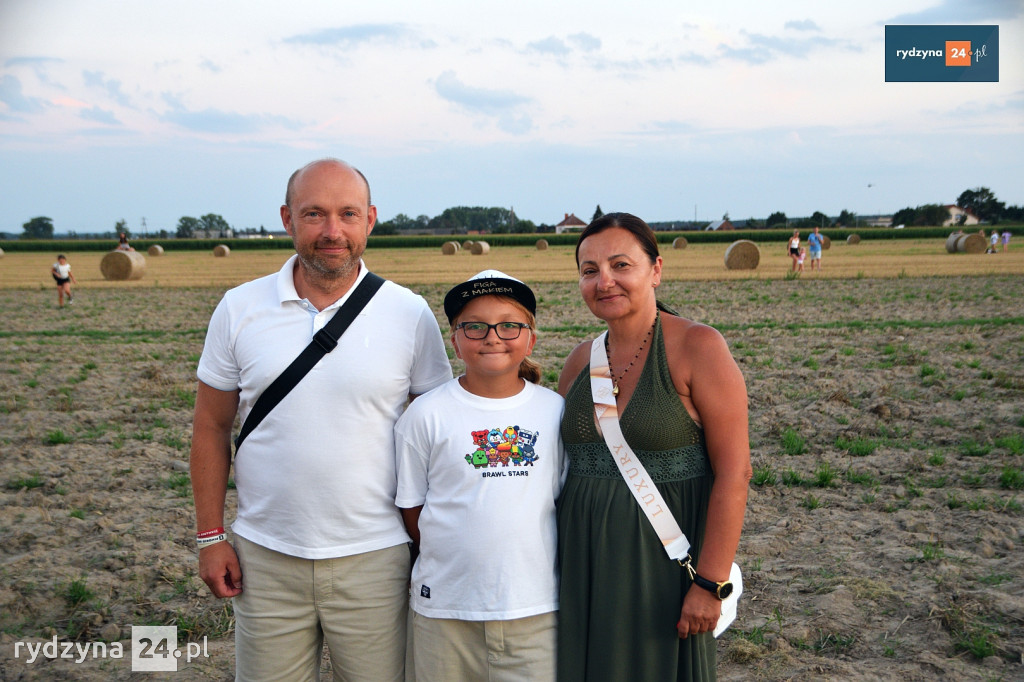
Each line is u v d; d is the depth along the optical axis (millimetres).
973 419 7664
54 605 4309
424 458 2385
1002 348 11273
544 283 27094
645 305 2369
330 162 2393
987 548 4629
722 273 29469
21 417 8906
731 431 2250
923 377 9562
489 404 2369
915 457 6531
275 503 2383
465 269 35906
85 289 29016
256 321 2404
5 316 20141
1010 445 6645
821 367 10500
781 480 6188
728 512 2207
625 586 2283
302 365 2340
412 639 2480
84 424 8633
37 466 6965
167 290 28109
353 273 2475
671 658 2307
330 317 2395
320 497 2354
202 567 2508
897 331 13367
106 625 4113
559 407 2482
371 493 2404
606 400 2326
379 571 2443
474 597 2271
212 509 2525
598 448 2371
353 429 2357
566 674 2344
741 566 4598
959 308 16609
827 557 4660
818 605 4035
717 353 2273
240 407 2508
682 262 38250
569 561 2355
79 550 5031
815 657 3594
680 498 2324
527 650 2312
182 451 7535
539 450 2361
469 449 2309
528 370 2635
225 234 149250
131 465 6996
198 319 19094
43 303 23891
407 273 33281
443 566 2318
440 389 2430
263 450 2393
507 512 2277
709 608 2205
